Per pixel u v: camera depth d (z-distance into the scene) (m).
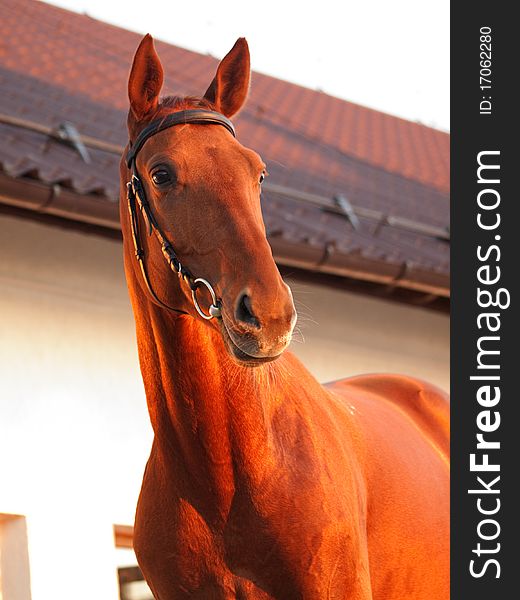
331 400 4.68
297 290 8.73
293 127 12.75
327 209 9.52
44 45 11.34
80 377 7.62
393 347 9.35
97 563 7.17
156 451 4.23
